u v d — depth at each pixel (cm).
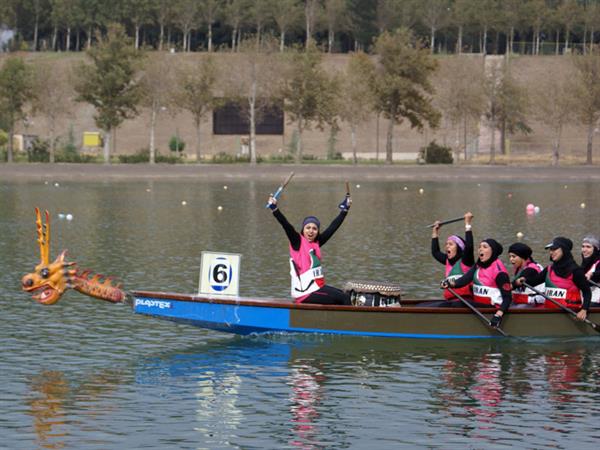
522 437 2070
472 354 2747
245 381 2481
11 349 2781
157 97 13262
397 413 2228
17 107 13162
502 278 2842
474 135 16100
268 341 2870
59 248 4938
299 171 12219
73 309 3334
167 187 9862
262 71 13725
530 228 6191
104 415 2198
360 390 2403
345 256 4672
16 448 1978
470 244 2908
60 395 2342
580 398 2350
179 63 14275
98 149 15738
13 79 13000
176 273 4141
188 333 3002
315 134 16925
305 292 2841
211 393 2375
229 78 13888
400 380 2492
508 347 2827
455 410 2248
